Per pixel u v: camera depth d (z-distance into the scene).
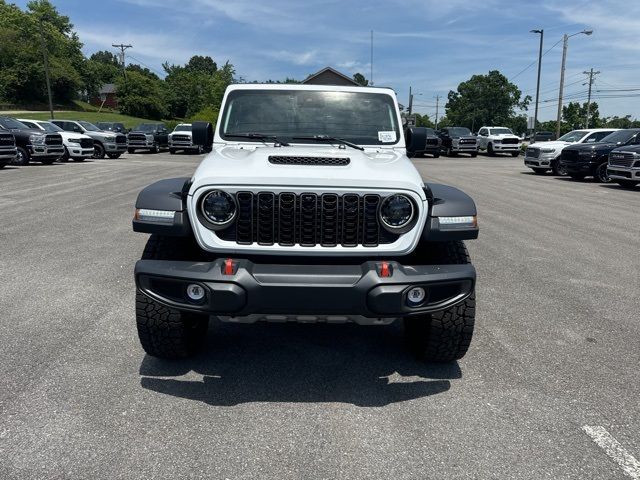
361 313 3.22
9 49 83.50
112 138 27.11
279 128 4.60
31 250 7.04
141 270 3.36
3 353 3.98
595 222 10.04
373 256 3.42
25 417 3.14
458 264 3.50
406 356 4.14
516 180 18.22
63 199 11.55
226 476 2.66
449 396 3.51
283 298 3.18
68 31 112.00
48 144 20.81
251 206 3.34
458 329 3.63
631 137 17.44
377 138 4.56
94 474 2.65
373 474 2.69
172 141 33.94
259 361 4.01
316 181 3.32
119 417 3.18
